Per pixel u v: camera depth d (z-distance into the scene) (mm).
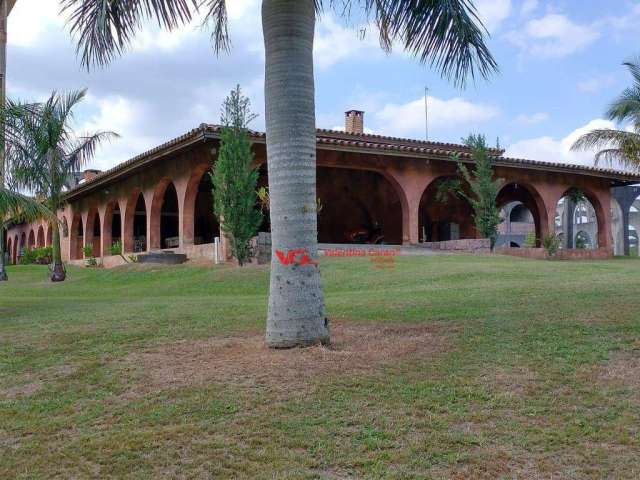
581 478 4094
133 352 7422
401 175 25625
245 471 4277
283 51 6957
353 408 5215
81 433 5082
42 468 4500
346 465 4312
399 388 5629
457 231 32719
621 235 36906
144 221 37844
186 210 23594
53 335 8531
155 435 4887
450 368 6129
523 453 4430
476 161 25062
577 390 5488
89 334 8477
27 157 12633
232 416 5164
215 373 6234
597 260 26234
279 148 6906
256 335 8109
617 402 5191
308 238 6910
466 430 4797
